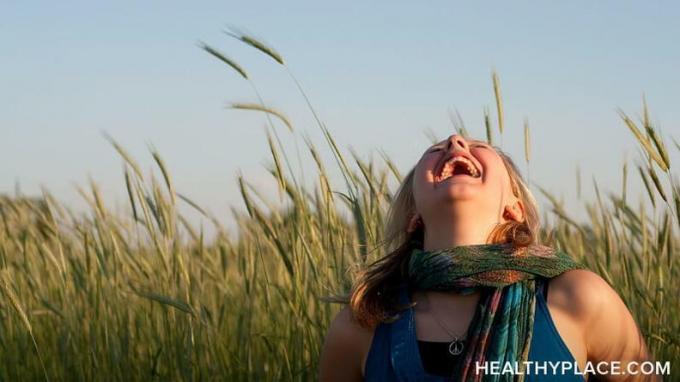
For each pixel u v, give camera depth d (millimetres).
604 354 2389
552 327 2273
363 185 3848
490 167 2479
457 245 2439
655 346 3678
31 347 4949
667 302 3924
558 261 2383
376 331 2420
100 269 4723
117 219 4941
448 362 2285
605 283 2402
